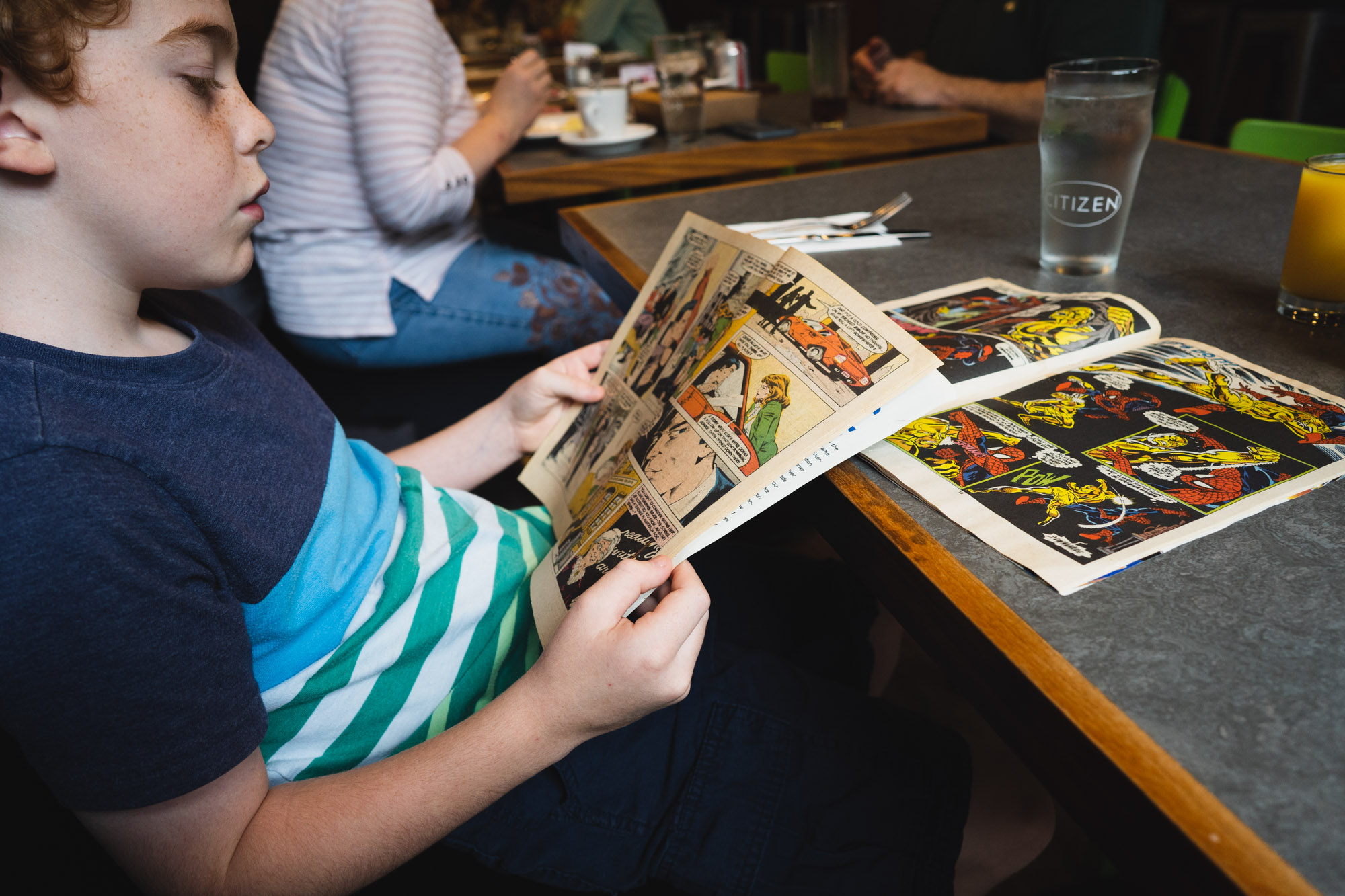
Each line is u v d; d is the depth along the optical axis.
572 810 0.60
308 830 0.49
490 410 0.89
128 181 0.48
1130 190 0.77
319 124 1.49
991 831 0.68
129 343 0.55
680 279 0.79
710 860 0.57
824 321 0.57
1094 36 1.96
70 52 0.43
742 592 0.83
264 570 0.55
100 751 0.43
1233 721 0.34
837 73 1.71
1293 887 0.28
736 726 0.63
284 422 0.63
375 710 0.61
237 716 0.48
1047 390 0.59
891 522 0.48
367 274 1.59
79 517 0.42
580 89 1.73
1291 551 0.43
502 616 0.68
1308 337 0.64
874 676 0.91
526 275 1.67
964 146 1.87
